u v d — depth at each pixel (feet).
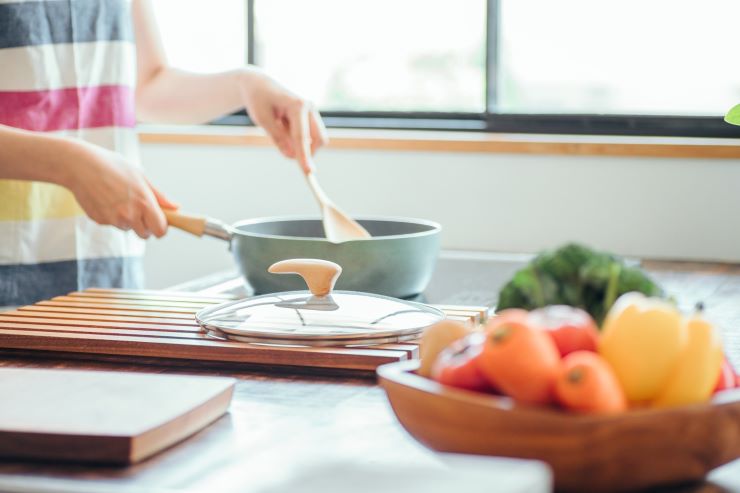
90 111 6.04
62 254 5.86
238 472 2.23
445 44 9.90
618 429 1.96
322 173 8.96
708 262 6.35
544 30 9.35
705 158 7.93
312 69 10.25
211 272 9.43
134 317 3.92
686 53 8.97
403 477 1.77
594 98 9.32
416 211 8.75
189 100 6.42
